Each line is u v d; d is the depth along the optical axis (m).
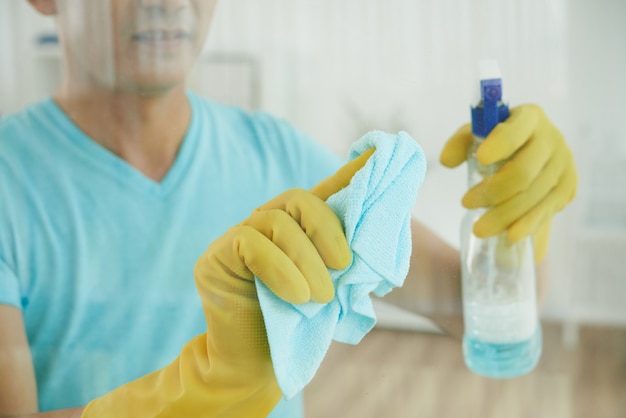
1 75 0.69
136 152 0.71
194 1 0.67
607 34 0.81
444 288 0.72
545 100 0.83
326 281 0.43
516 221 0.65
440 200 0.69
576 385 0.91
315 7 0.76
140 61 0.68
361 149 0.48
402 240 0.44
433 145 0.74
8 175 0.69
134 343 0.71
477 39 0.76
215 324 0.47
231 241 0.45
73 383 0.69
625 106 0.86
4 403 0.66
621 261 0.95
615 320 0.94
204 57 0.76
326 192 0.47
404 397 0.78
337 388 0.76
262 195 0.74
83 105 0.69
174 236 0.71
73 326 0.70
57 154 0.70
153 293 0.71
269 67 0.77
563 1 0.79
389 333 0.76
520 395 0.85
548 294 0.96
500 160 0.64
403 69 0.76
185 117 0.73
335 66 0.76
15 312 0.68
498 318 0.69
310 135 0.77
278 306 0.43
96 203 0.70
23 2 0.68
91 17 0.67
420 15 0.75
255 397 0.50
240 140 0.75
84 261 0.70
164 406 0.49
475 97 0.63
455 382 0.78
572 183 0.68
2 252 0.68
